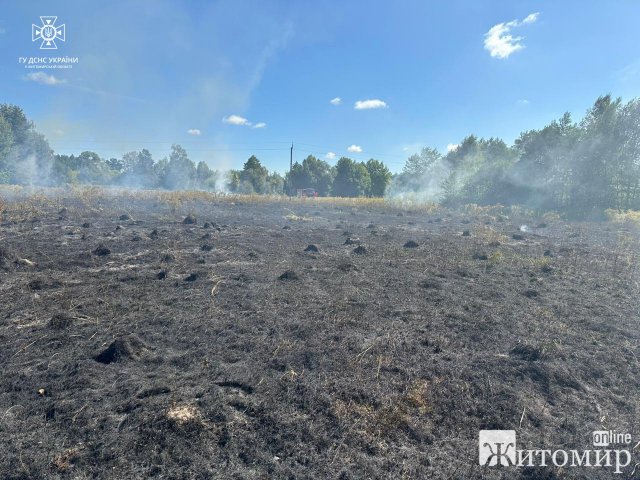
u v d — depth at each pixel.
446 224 14.56
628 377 3.33
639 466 2.31
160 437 2.36
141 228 10.27
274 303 4.78
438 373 3.27
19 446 2.28
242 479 2.09
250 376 3.10
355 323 4.25
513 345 3.87
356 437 2.46
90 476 2.07
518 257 8.04
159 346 3.60
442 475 2.19
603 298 5.54
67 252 7.14
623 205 19.16
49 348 3.49
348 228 12.37
